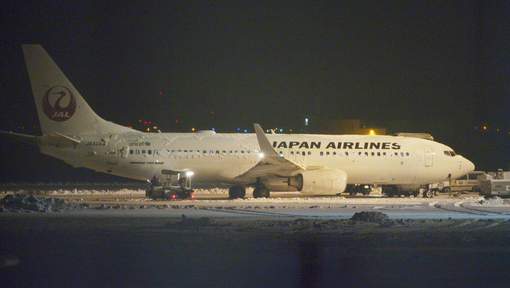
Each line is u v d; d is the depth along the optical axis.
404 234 38.72
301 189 67.12
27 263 28.52
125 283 24.78
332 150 71.00
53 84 67.12
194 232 38.78
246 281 25.23
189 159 68.25
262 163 67.25
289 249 32.50
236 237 36.78
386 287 24.42
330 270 27.34
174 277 25.86
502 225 43.78
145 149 67.94
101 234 37.69
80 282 24.89
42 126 67.19
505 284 24.94
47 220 44.94
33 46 66.50
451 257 30.56
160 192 65.75
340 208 57.22
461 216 50.62
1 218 46.19
